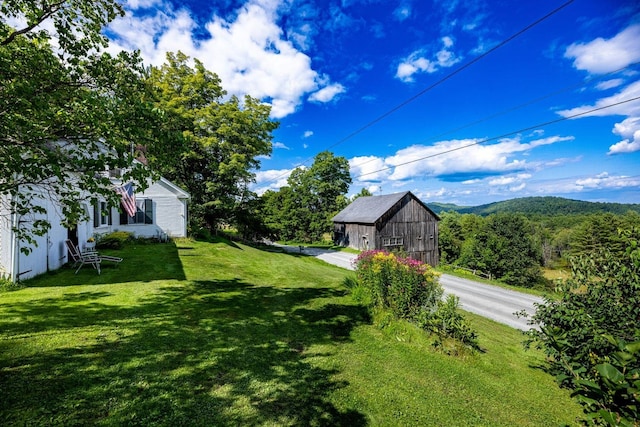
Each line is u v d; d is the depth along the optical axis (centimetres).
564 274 516
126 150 386
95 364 389
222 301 734
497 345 698
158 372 389
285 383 405
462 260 3419
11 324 492
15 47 366
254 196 2544
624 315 387
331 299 843
